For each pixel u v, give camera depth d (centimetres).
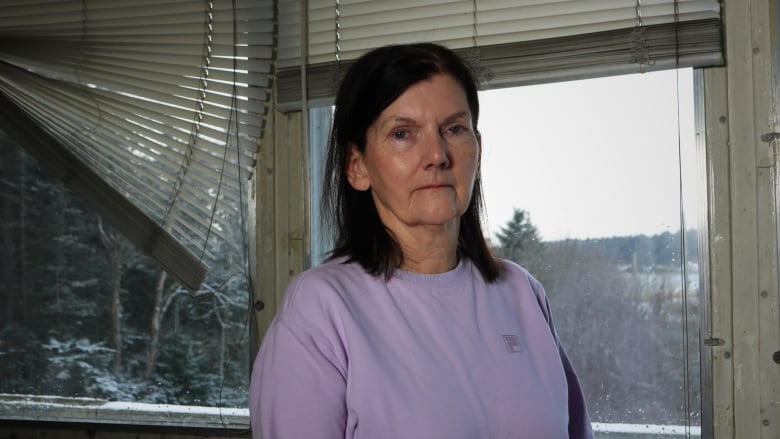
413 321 80
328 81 156
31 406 182
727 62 140
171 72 166
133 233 169
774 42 138
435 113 79
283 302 81
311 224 162
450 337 80
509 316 87
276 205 164
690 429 145
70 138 170
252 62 162
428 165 79
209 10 163
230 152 165
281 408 74
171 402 175
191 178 168
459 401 76
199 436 168
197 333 174
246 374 171
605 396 153
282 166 164
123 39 167
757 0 138
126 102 168
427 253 84
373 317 79
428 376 76
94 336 180
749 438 139
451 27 150
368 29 155
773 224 138
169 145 168
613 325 153
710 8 138
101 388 179
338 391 75
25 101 171
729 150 141
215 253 170
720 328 141
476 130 88
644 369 151
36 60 170
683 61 138
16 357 183
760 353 139
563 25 144
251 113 164
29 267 184
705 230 142
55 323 182
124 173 170
